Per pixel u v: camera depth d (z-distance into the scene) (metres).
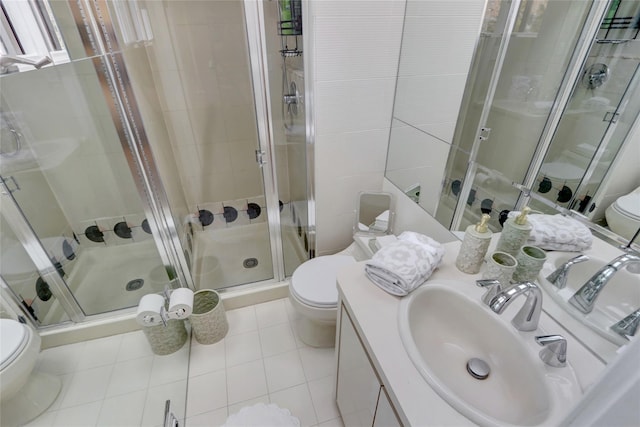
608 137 0.77
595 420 0.34
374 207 1.92
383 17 1.43
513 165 1.07
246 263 2.22
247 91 2.23
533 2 1.00
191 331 1.83
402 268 0.96
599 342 0.76
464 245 1.01
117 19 1.43
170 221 1.80
